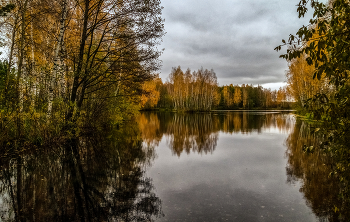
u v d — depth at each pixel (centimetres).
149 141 1120
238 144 1053
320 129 251
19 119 761
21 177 544
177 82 5156
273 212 372
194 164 694
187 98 5334
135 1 987
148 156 796
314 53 218
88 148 885
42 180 527
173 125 1988
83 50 1051
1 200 418
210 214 364
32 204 402
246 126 1898
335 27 212
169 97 5938
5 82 730
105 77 1070
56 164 660
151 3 991
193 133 1459
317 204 400
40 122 841
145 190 473
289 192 460
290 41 231
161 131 1542
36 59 1380
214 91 5903
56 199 425
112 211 377
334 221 342
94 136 1175
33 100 862
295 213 368
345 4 207
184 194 453
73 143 963
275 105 8475
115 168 637
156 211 374
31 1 1053
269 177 561
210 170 627
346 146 245
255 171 615
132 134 1348
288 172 601
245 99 7312
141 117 3094
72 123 976
